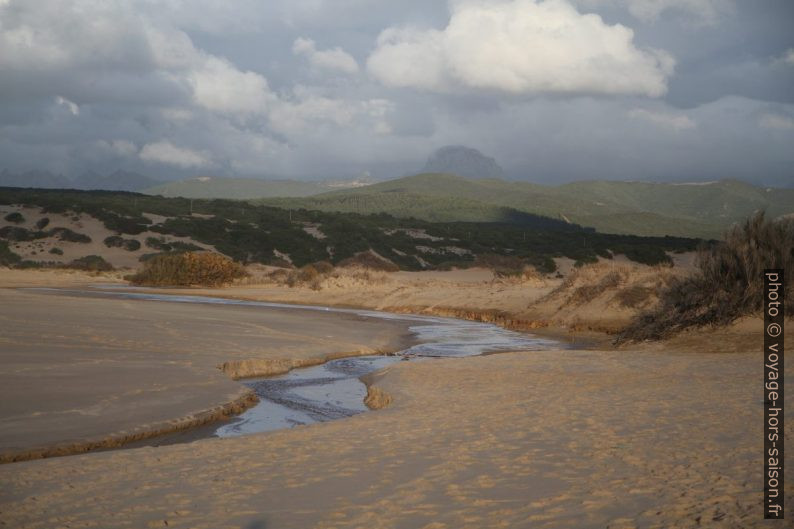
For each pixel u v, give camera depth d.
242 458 7.37
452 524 5.00
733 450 6.87
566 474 6.28
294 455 7.45
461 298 34.31
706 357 15.51
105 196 109.25
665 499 5.34
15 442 8.53
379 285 43.53
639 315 21.48
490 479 6.20
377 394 12.41
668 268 27.39
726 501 5.19
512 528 4.86
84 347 16.05
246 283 50.78
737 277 18.97
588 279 28.77
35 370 12.83
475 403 10.85
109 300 31.61
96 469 6.98
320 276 48.41
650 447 7.19
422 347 20.59
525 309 28.88
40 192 109.19
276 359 16.44
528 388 12.19
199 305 32.03
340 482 6.28
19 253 68.00
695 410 9.25
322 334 22.14
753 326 18.12
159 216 84.88
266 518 5.30
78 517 5.40
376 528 4.98
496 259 71.56
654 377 12.88
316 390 13.58
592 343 21.22
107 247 72.12
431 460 7.02
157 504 5.72
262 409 11.66
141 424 9.73
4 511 5.59
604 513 5.08
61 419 9.70
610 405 10.05
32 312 22.36
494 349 20.14
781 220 19.98
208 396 11.77
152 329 20.23
